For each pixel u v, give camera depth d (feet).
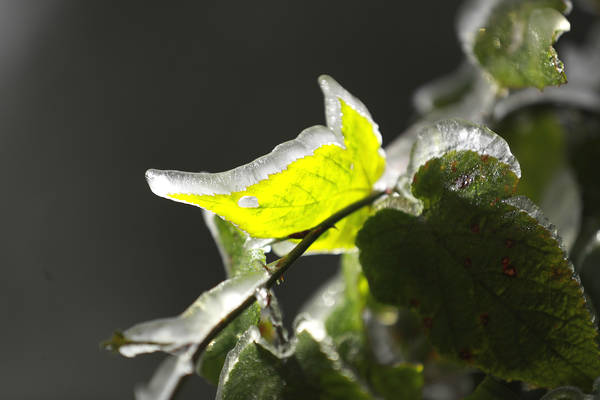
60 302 4.91
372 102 5.95
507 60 1.33
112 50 6.56
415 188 1.24
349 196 1.26
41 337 4.72
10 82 6.47
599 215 1.44
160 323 1.23
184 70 6.39
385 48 6.19
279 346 1.27
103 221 5.63
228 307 1.23
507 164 1.22
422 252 1.24
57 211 5.74
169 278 5.24
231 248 1.28
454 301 1.23
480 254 1.22
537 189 1.57
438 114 1.66
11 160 6.02
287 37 6.40
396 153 1.39
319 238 1.27
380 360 1.40
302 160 1.22
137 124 6.20
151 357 4.41
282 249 1.28
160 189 1.19
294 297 4.63
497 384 1.27
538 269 1.21
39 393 4.50
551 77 1.29
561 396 1.20
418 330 1.45
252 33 6.48
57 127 6.25
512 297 1.21
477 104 1.58
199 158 5.98
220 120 6.11
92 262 5.35
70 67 6.53
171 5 6.66
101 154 6.03
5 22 6.66
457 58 5.94
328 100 1.24
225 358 1.25
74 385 4.47
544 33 1.29
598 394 1.20
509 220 1.22
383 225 1.25
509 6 1.33
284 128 6.00
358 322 1.40
